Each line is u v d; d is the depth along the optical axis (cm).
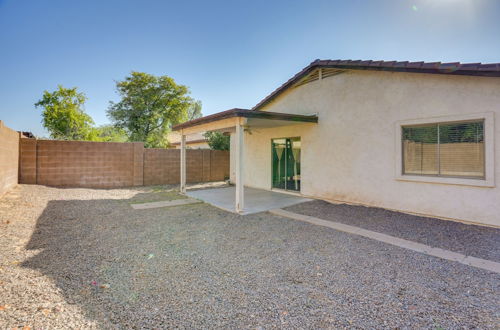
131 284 364
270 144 1271
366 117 873
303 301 322
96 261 443
